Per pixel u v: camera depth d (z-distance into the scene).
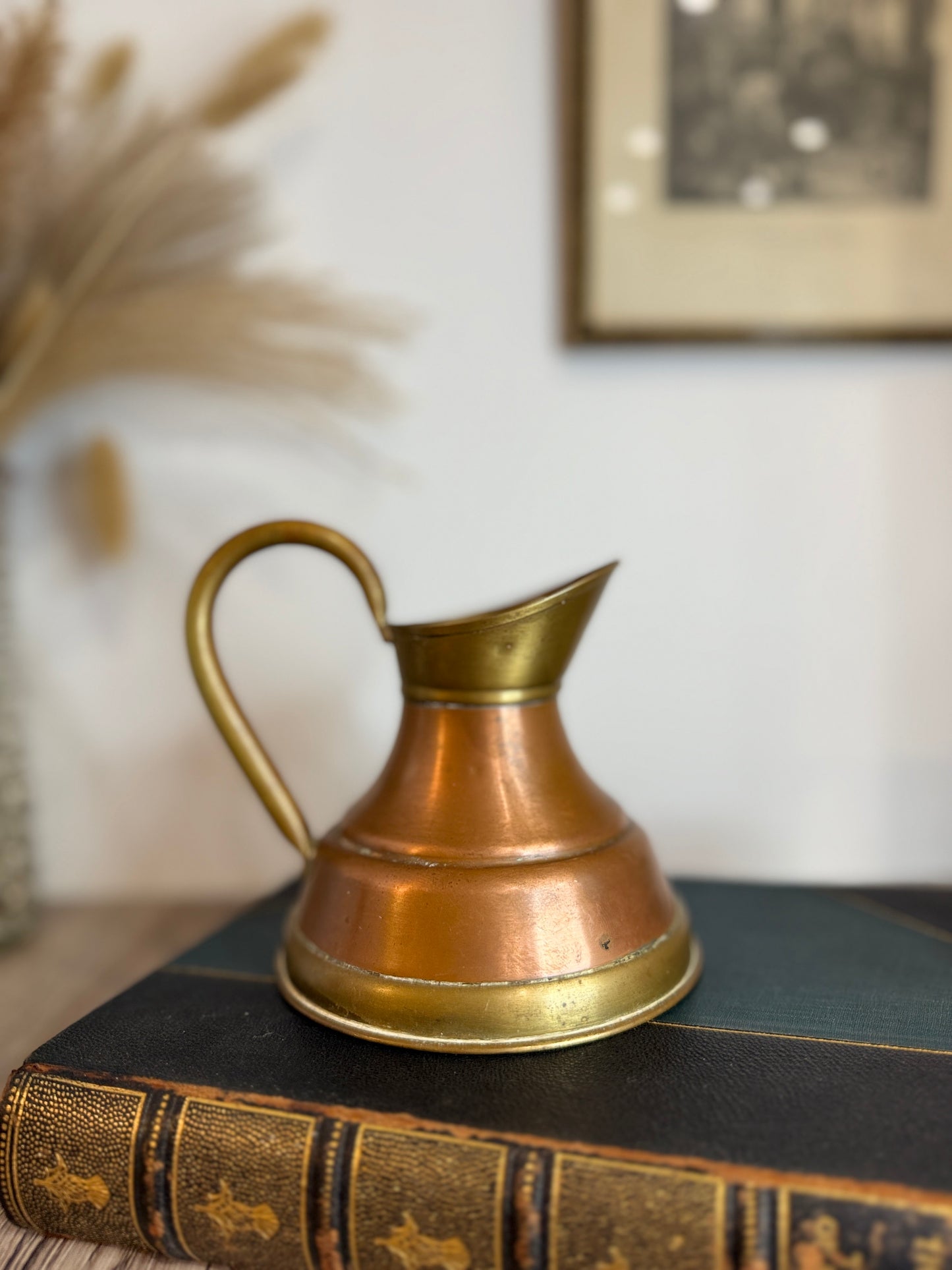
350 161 0.67
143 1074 0.37
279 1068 0.38
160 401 0.70
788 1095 0.36
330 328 0.68
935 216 0.64
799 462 0.67
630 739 0.70
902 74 0.63
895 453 0.66
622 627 0.69
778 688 0.69
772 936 0.53
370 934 0.40
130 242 0.67
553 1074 0.37
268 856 0.74
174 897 0.74
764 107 0.63
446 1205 0.32
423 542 0.70
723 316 0.65
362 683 0.71
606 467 0.68
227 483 0.71
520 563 0.69
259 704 0.72
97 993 0.56
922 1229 0.29
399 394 0.69
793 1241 0.30
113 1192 0.36
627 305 0.65
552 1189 0.32
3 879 0.64
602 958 0.40
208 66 0.67
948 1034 0.41
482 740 0.41
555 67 0.65
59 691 0.73
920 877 0.69
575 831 0.42
